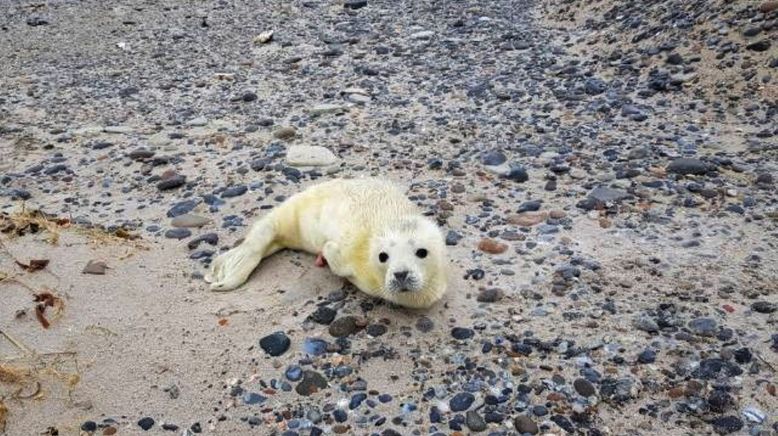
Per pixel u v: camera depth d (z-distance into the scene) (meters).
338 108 3.64
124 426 1.95
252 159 3.16
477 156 3.13
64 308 2.26
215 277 2.38
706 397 1.98
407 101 3.74
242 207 2.79
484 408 1.98
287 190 2.90
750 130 3.25
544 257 2.46
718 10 4.03
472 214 2.71
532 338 2.15
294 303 2.29
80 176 3.10
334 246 2.30
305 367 2.09
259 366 2.09
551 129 3.37
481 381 2.04
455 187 2.87
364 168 3.06
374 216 2.30
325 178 2.99
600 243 2.53
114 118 3.71
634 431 1.92
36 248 2.50
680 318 2.21
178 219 2.70
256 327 2.20
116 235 2.60
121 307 2.28
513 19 5.00
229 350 2.13
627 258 2.45
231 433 1.94
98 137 3.48
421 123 3.47
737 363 2.06
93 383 2.05
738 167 2.95
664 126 3.34
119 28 5.35
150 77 4.34
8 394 2.02
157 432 1.94
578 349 2.11
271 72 4.30
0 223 2.64
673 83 3.65
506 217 2.68
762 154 3.06
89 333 2.19
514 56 4.30
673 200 2.76
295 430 1.94
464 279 2.37
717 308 2.24
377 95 3.83
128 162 3.20
